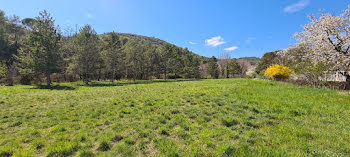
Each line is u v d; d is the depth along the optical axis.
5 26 37.62
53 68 20.36
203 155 2.93
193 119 5.09
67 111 6.36
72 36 31.08
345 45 11.24
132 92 11.53
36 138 3.86
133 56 36.12
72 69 24.98
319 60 12.20
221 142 3.42
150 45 54.00
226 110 5.79
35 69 18.92
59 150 3.19
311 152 2.90
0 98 9.43
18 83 22.20
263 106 6.12
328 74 13.18
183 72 51.59
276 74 19.61
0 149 3.26
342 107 5.77
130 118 5.32
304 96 7.88
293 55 14.66
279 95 8.17
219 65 61.00
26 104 7.78
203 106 6.56
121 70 34.66
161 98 8.49
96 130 4.32
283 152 2.91
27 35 19.30
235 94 8.64
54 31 20.55
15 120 5.32
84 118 5.45
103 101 8.22
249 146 3.22
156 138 3.72
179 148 3.23
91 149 3.33
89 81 31.38
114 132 4.16
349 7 10.82
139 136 3.90
